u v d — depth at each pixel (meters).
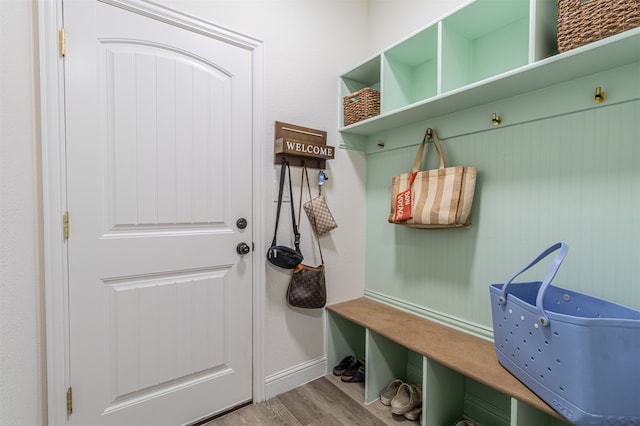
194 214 1.44
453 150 1.59
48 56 1.10
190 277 1.45
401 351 1.80
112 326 1.26
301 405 1.63
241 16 1.56
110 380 1.26
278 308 1.72
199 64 1.44
